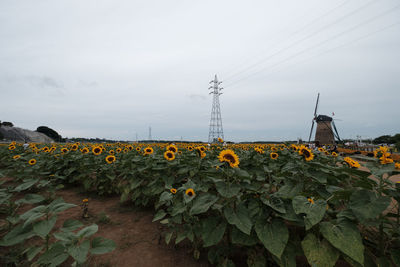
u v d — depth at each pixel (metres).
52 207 2.55
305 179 3.82
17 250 3.51
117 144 16.73
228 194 2.77
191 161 5.66
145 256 3.61
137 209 5.82
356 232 2.23
